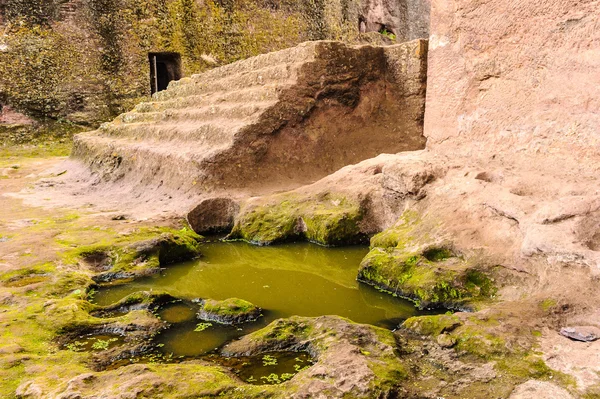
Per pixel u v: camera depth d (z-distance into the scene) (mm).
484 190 3605
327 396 1864
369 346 2312
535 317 2355
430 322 2469
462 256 3324
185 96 9477
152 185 7156
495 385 1921
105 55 14492
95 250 4254
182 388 1968
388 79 7184
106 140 9586
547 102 3713
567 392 1797
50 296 3305
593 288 2430
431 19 4875
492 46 4172
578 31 3453
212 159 6184
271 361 2357
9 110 13344
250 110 6633
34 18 13469
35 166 10570
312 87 6711
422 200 4039
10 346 2453
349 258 4270
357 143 6984
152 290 3564
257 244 4863
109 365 2367
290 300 3338
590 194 3059
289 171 6574
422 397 1905
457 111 4586
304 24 18734
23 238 4617
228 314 2969
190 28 15789
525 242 2855
